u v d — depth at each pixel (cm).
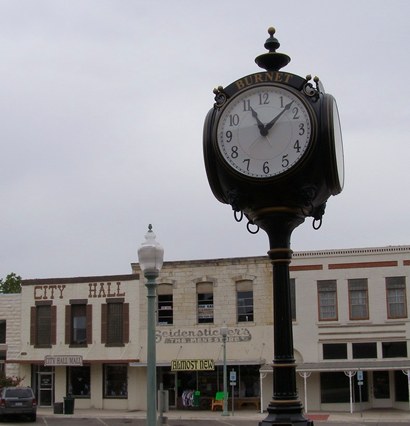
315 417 3719
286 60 735
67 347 4600
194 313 4450
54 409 4181
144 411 4359
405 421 3506
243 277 4391
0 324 4797
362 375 3984
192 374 4450
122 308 4556
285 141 696
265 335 4312
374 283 4209
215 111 729
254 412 4144
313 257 4300
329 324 4228
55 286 4684
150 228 1249
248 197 718
